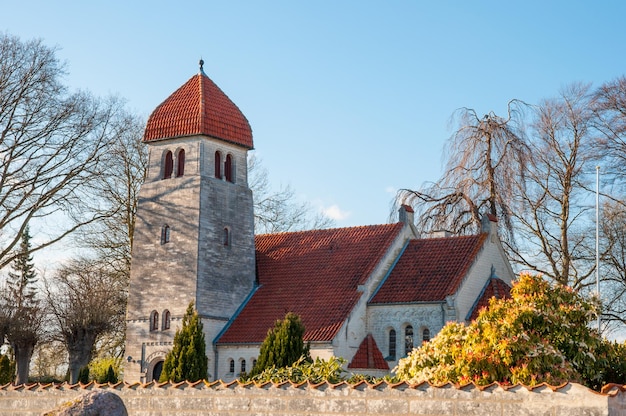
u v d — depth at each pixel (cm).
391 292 5262
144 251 5728
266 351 4412
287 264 5841
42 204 5381
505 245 5988
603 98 5909
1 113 5109
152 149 5856
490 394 1930
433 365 2648
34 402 2794
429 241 5559
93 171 5531
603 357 2669
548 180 6200
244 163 5941
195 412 2434
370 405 2103
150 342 5572
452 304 4956
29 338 5844
